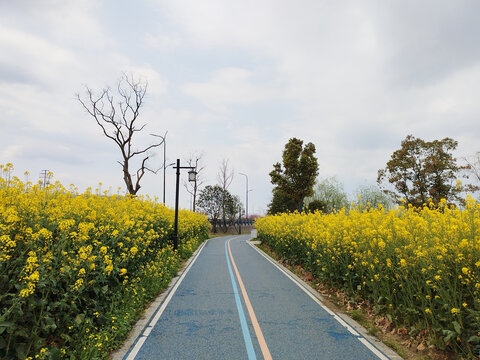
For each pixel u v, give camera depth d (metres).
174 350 4.90
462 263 4.63
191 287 9.41
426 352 4.79
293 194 35.72
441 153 24.80
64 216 5.88
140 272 8.02
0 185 6.56
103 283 5.87
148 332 5.68
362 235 7.76
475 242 4.68
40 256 4.29
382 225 7.23
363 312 6.89
